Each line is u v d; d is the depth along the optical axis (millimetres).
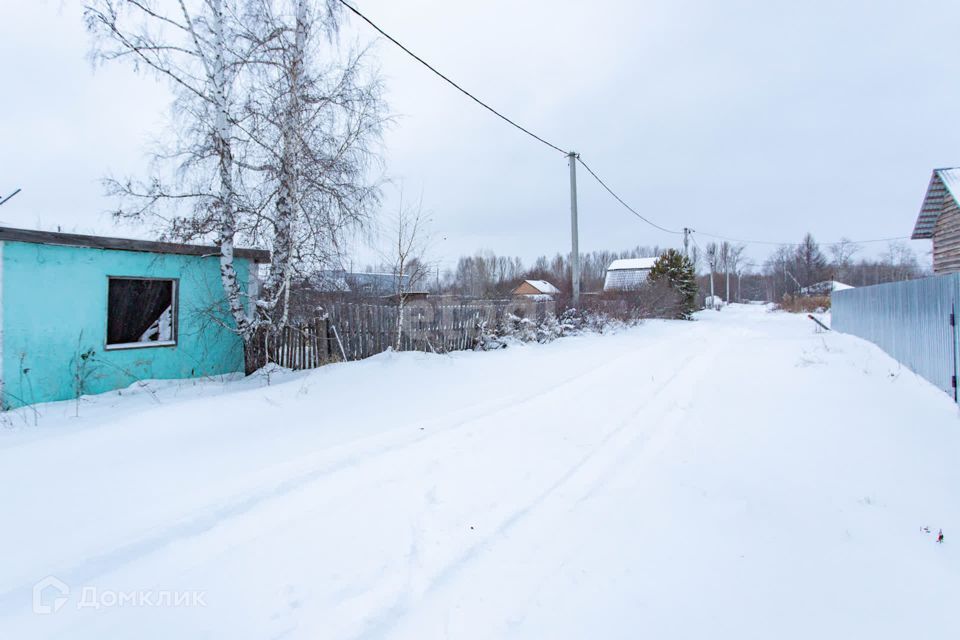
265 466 3955
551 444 4684
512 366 9039
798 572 2604
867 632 2133
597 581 2520
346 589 2432
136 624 2168
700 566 2660
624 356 10742
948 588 2439
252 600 2342
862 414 5645
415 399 6348
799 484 3754
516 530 3047
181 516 3113
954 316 6352
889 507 3359
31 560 2621
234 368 8977
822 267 51250
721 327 20703
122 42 6980
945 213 14055
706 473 3984
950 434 4898
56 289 6715
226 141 7598
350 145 8305
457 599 2373
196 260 8383
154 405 6113
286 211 7871
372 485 3676
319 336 8344
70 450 4211
